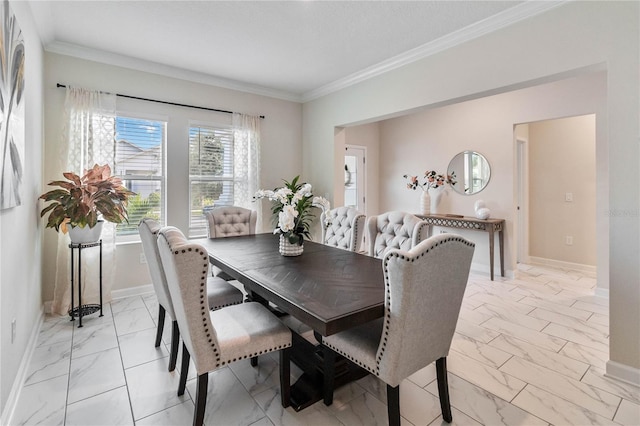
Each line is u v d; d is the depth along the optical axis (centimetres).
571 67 226
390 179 620
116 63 346
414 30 286
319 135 471
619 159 204
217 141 422
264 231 459
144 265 370
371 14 261
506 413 176
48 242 312
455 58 296
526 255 533
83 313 296
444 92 306
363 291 167
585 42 219
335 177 452
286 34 296
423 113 557
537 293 379
